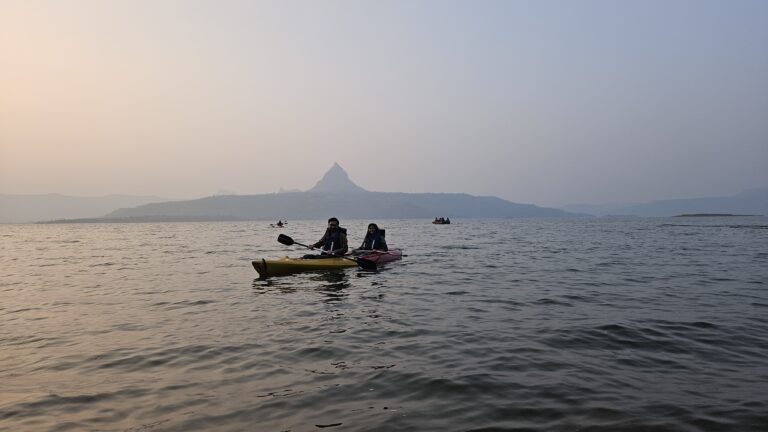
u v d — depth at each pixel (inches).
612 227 2605.8
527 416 150.1
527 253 819.4
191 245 1215.6
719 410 151.4
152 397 169.0
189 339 252.5
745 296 369.7
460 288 422.6
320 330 269.9
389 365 204.1
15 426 145.3
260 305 350.0
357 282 463.8
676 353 217.9
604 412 151.9
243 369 200.8
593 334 253.4
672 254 770.2
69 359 217.5
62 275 559.2
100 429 142.6
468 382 181.5
